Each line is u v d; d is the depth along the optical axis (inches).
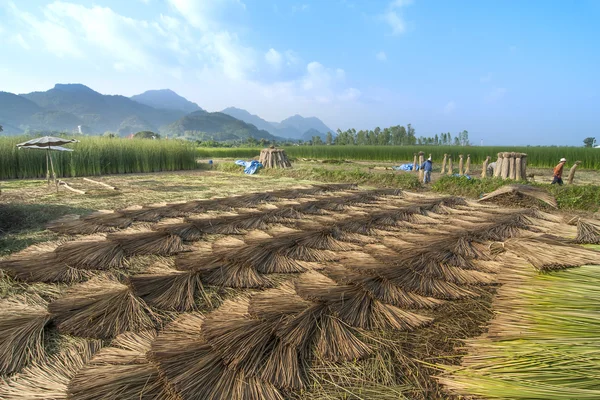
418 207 274.8
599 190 343.6
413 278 138.3
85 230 214.4
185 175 647.8
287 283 136.5
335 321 106.5
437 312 120.7
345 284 130.7
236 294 134.2
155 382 78.2
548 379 77.3
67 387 77.7
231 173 705.6
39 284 138.0
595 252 143.0
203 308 123.3
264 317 103.1
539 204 334.0
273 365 85.4
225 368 83.0
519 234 207.3
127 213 251.6
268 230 221.3
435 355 96.3
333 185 413.1
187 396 73.9
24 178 554.9
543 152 936.9
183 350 86.5
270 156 765.9
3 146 542.3
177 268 150.2
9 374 87.0
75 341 101.2
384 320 112.2
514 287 124.6
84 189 411.5
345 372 88.2
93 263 154.9
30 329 102.0
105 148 667.4
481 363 86.8
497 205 339.3
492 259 165.9
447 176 480.7
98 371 81.8
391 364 91.4
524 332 96.5
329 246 185.6
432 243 175.3
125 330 105.3
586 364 80.0
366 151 1359.5
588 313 101.4
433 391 82.7
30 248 175.9
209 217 245.0
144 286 125.3
